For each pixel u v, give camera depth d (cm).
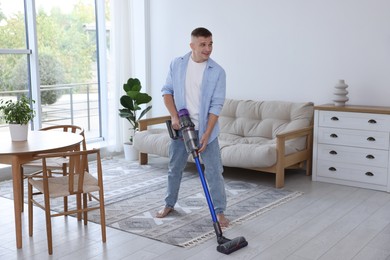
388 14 462
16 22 520
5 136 358
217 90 331
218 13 565
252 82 552
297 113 497
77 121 613
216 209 347
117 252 301
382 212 379
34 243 316
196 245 311
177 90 336
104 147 596
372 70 477
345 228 343
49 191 303
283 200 410
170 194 368
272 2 526
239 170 522
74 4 588
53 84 576
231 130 534
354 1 479
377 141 435
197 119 336
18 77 528
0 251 303
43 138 349
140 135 531
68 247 309
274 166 446
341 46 491
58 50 575
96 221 357
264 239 321
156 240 320
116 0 590
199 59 332
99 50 613
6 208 390
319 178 473
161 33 612
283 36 524
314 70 510
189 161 491
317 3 500
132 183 468
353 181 454
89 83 618
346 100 464
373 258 291
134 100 562
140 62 623
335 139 458
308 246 309
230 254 296
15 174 303
